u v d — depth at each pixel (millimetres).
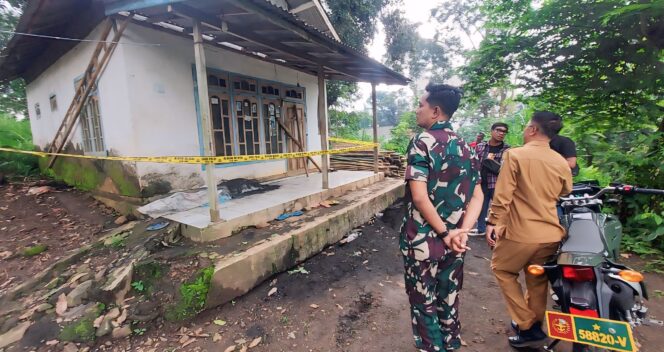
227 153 5484
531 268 2104
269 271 3361
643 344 2408
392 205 6188
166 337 2613
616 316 2004
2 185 5957
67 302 2891
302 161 7152
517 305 2336
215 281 2873
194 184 4973
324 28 8164
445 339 2090
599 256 1972
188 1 3205
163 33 4551
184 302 2773
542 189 2182
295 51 4887
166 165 4613
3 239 4188
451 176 1879
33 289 3221
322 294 3240
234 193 5027
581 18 4141
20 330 2658
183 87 4801
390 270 3807
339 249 4246
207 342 2561
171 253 3262
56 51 5719
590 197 2352
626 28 3904
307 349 2492
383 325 2770
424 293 1951
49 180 6262
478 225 4859
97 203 5117
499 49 4914
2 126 9055
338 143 11023
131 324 2672
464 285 3422
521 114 10031
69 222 4648
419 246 1901
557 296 2160
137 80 4285
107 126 4680
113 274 3023
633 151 4398
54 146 6395
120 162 4555
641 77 3980
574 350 2029
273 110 6391
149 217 4141
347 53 5000
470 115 18891
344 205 4980
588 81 4484
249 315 2879
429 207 1805
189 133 4898
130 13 3955
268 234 3721
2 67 6621
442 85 1933
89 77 4789
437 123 1938
